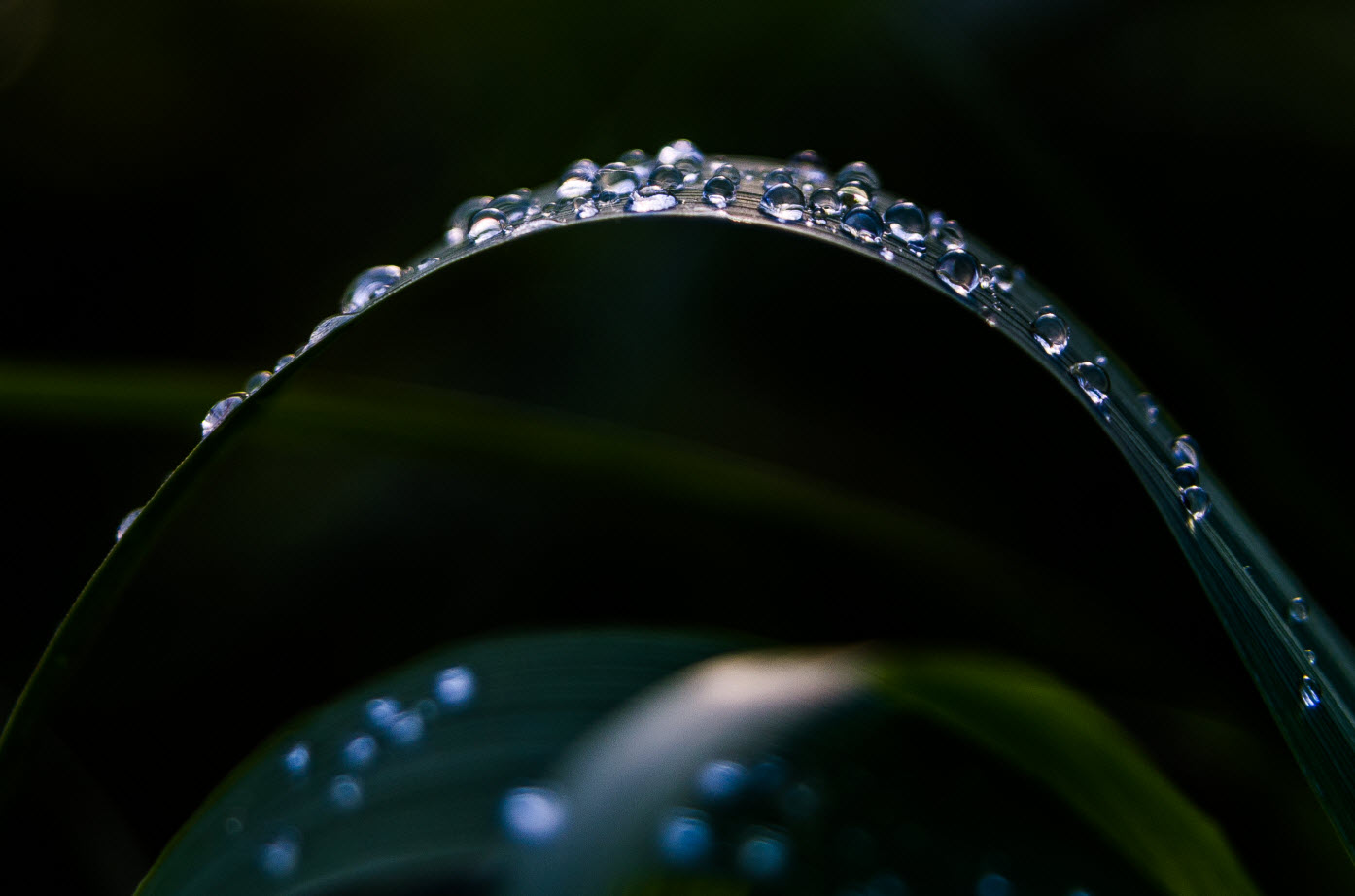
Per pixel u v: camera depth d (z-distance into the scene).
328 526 0.23
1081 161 0.23
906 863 0.18
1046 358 0.18
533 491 0.23
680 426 0.23
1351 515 0.21
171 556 0.22
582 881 0.18
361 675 0.22
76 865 0.21
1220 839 0.18
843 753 0.19
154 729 0.21
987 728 0.19
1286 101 0.23
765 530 0.21
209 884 0.18
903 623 0.22
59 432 0.23
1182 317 0.22
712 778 0.18
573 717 0.19
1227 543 0.18
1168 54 0.24
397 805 0.19
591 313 0.24
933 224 0.19
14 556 0.22
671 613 0.22
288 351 0.24
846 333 0.23
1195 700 0.21
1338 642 0.18
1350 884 0.19
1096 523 0.22
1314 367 0.22
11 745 0.18
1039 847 0.18
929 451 0.22
